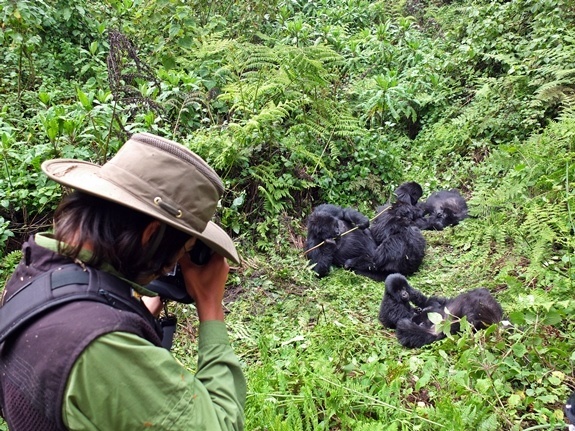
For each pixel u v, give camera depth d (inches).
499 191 208.8
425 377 132.2
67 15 312.7
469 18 368.8
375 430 111.7
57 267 60.3
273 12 381.1
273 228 225.6
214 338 70.2
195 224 63.9
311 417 119.3
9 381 56.5
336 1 464.1
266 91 260.8
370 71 355.6
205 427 58.1
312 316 180.4
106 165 65.2
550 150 213.8
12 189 201.0
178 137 232.5
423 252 213.8
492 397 128.1
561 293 160.4
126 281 62.9
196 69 284.7
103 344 54.6
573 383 132.3
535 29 308.7
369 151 270.5
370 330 171.0
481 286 189.3
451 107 313.6
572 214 183.0
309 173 251.3
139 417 55.5
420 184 279.4
